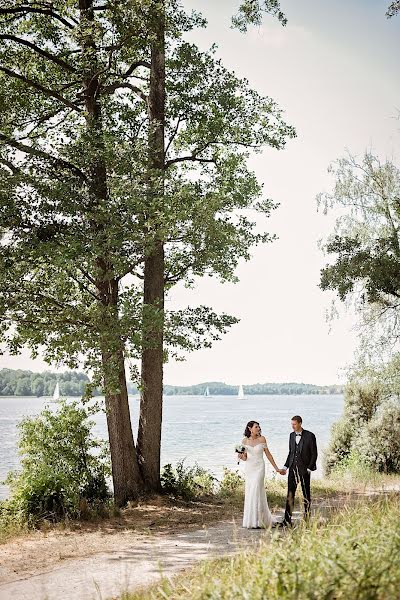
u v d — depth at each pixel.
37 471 16.17
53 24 19.56
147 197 15.90
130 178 16.39
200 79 18.91
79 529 13.98
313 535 7.65
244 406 190.88
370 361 26.17
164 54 19.14
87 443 18.06
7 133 18.91
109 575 9.78
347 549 6.54
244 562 7.11
